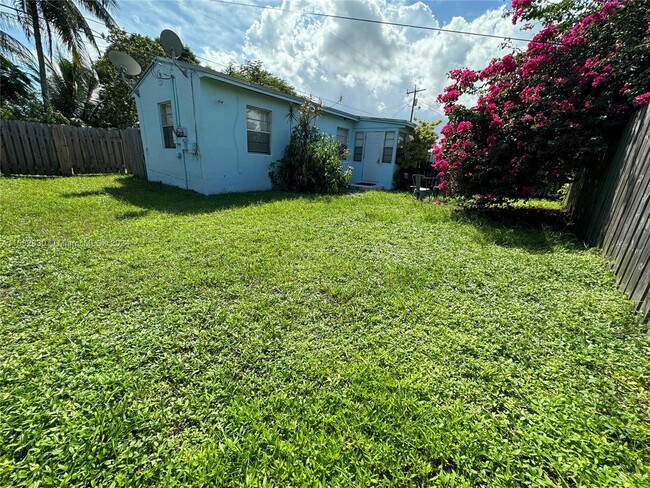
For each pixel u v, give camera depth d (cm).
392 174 1167
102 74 1573
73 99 1507
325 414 155
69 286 274
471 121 552
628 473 125
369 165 1215
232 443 138
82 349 196
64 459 130
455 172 591
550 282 301
